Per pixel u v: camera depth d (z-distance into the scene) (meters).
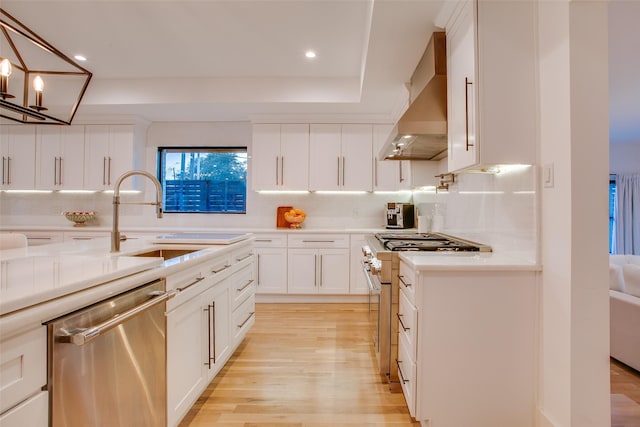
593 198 1.32
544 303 1.49
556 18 1.41
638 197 5.61
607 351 1.32
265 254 3.68
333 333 2.76
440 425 1.53
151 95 3.42
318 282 3.65
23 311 0.76
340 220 4.19
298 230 3.69
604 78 1.33
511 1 1.55
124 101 3.43
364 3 2.21
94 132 3.89
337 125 3.85
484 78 1.54
